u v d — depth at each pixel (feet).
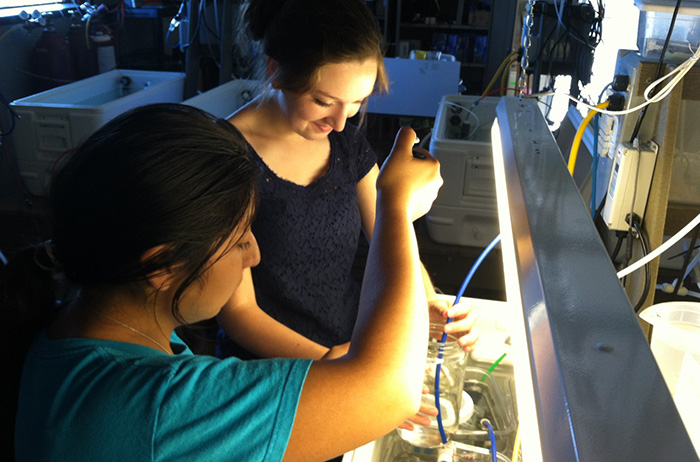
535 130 3.71
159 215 1.89
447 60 13.79
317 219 4.26
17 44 15.57
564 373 1.57
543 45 9.37
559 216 2.54
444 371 3.50
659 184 4.42
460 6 20.45
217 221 1.98
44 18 15.29
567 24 8.99
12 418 2.24
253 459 1.88
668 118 4.30
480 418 3.87
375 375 2.01
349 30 3.43
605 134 4.93
